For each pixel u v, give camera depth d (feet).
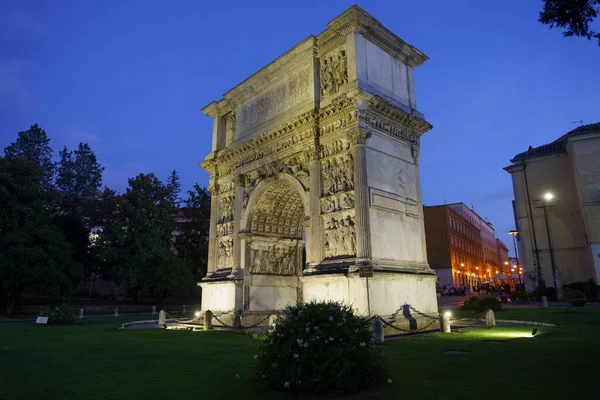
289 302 107.24
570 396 28.84
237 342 66.85
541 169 184.65
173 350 57.11
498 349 51.21
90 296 211.00
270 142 98.94
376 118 84.33
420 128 94.38
